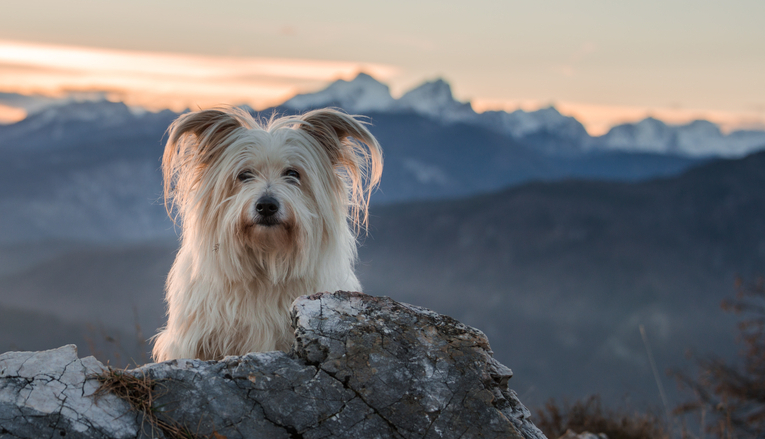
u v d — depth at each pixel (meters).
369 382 2.72
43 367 2.54
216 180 4.55
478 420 2.67
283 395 2.63
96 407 2.43
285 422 2.55
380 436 2.57
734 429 10.47
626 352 153.75
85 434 2.33
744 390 12.45
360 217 5.10
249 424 2.52
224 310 4.21
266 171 4.52
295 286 4.40
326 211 4.63
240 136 4.65
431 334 2.96
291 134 4.69
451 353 2.89
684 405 11.05
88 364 2.60
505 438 2.64
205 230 4.41
